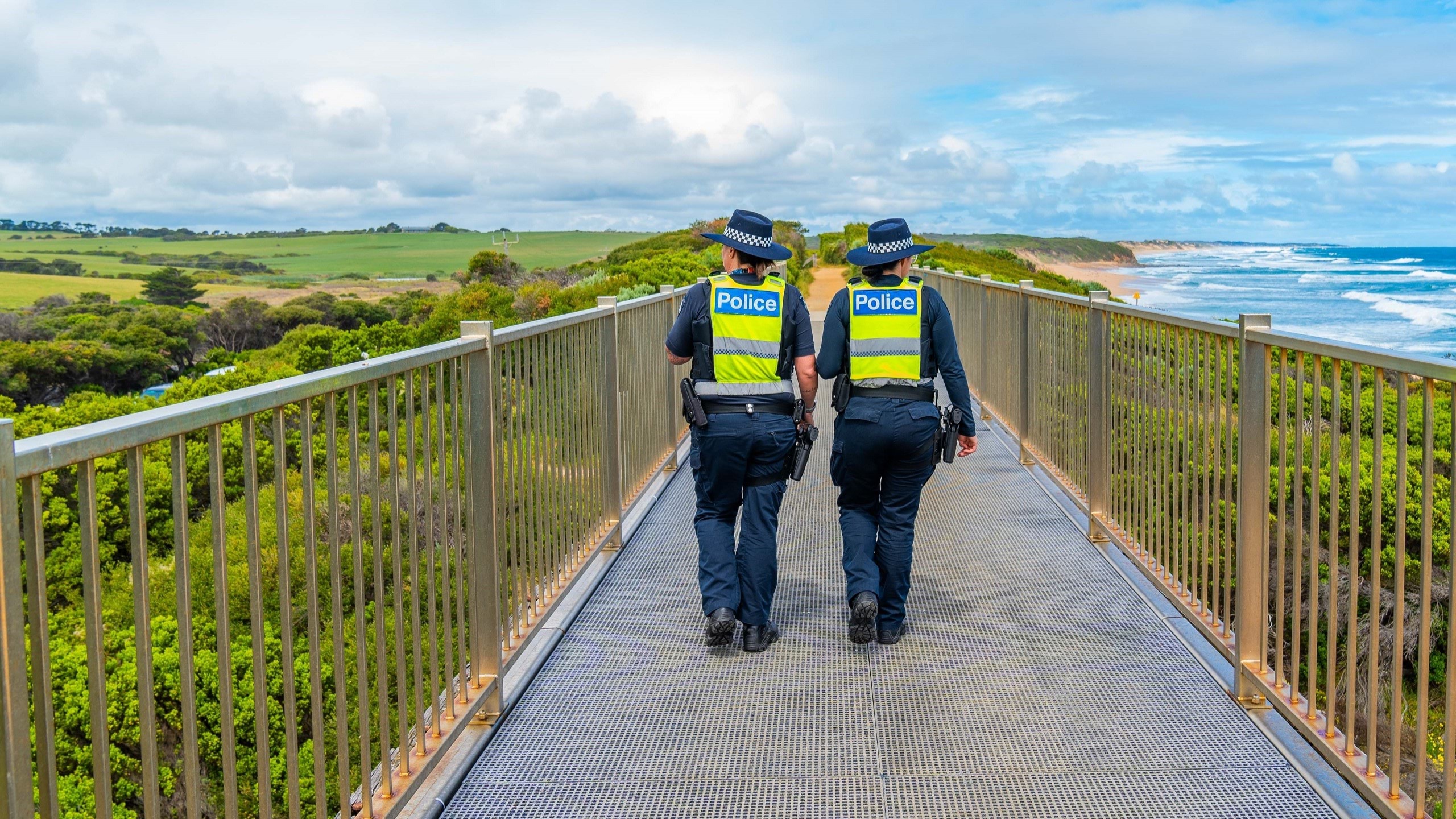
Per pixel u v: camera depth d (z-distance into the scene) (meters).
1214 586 4.16
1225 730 3.54
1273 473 7.02
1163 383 4.83
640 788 3.24
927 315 4.25
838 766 3.34
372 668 8.58
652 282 32.81
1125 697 3.82
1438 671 13.77
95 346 95.69
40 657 1.59
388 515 7.64
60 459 1.63
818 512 6.69
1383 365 2.73
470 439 3.69
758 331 4.23
